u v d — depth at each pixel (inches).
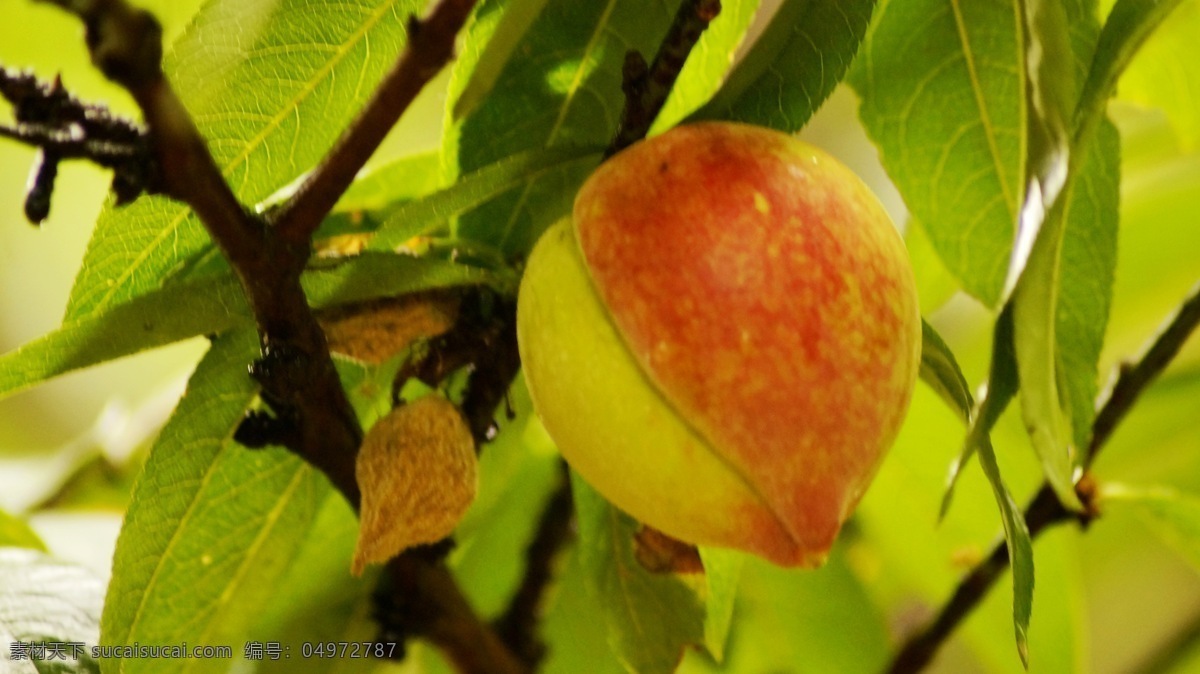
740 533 15.4
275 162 17.2
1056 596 21.4
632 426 15.4
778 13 16.3
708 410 15.2
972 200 18.7
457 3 15.0
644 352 15.3
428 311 16.7
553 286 15.8
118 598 17.1
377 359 16.8
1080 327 18.0
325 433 16.4
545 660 21.4
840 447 15.2
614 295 15.4
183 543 17.5
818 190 15.6
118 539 17.0
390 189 18.7
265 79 16.8
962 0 18.1
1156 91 20.7
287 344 15.7
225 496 17.5
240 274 15.4
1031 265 15.8
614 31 17.4
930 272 20.4
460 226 17.6
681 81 17.9
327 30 16.7
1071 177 15.8
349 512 19.3
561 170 17.4
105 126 14.5
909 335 15.7
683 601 17.9
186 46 16.3
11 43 20.2
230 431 17.2
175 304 16.1
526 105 17.6
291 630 19.9
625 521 18.1
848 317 15.3
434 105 21.2
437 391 16.9
